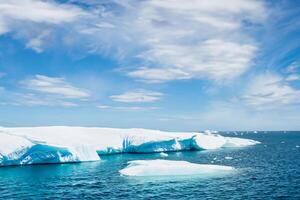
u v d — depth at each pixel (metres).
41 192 34.78
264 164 59.66
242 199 32.09
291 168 53.91
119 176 44.47
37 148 54.06
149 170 45.44
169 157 73.44
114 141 79.06
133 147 82.62
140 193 34.25
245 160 67.12
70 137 68.12
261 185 38.59
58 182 40.22
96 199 31.81
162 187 37.12
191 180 41.28
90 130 80.12
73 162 58.78
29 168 51.19
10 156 51.78
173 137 88.44
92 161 62.22
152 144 84.12
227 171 48.53
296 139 180.38
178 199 31.91
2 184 38.88
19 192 34.78
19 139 54.00
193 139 96.00
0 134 54.56
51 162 56.44
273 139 182.12
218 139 113.31
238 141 127.31
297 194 34.19
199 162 63.94
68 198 32.28
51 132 66.75
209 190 35.69
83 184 39.03
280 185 38.69
